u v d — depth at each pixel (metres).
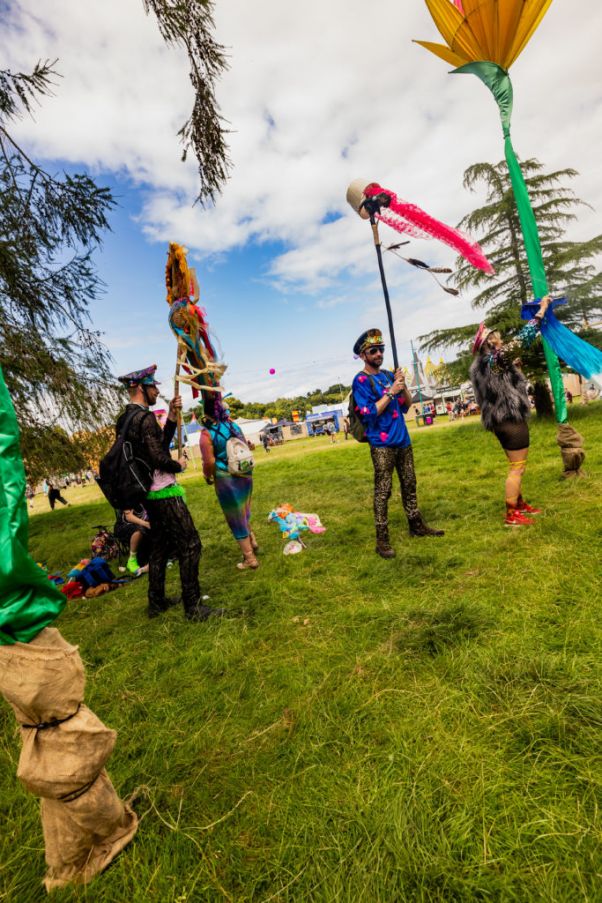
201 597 3.49
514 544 3.37
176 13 3.08
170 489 3.17
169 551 3.52
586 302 10.98
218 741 1.88
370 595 3.08
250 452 3.99
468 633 2.28
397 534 4.37
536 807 1.36
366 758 1.64
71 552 6.67
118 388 7.37
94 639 3.18
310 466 12.04
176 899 1.26
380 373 4.02
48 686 1.24
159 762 1.81
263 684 2.24
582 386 15.13
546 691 1.79
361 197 3.71
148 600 3.54
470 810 1.38
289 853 1.35
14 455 1.18
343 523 5.18
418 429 21.02
